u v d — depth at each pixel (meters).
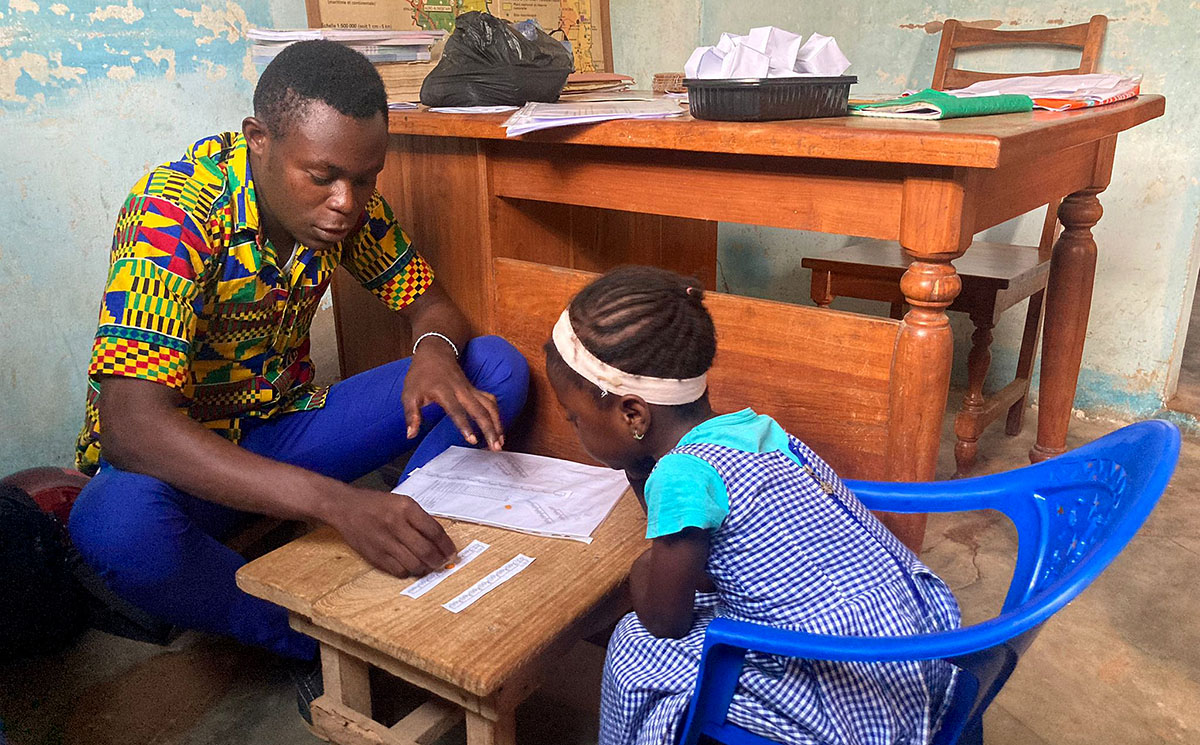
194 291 1.28
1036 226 2.63
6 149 1.96
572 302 1.03
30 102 1.99
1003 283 2.04
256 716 1.44
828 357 1.39
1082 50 2.42
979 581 1.80
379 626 1.07
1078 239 1.97
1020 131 1.20
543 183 1.67
